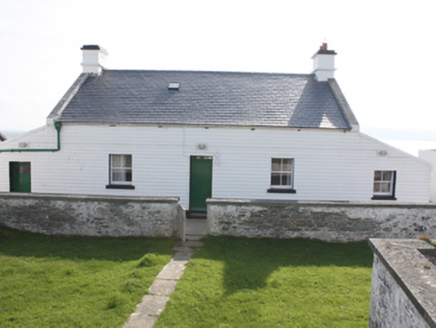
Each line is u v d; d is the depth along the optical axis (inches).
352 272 291.0
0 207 380.5
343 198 507.8
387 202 367.2
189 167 506.0
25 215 378.3
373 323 196.7
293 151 500.4
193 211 512.4
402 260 173.9
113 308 224.5
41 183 518.6
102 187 513.0
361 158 503.2
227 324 208.4
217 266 295.6
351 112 518.0
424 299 138.2
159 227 370.9
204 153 502.0
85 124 504.1
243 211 365.7
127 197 374.6
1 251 328.8
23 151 516.1
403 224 362.9
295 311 223.9
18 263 297.3
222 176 505.0
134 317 215.8
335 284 266.1
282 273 285.6
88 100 545.3
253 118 505.0
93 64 608.4
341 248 350.9
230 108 525.7
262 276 277.0
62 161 514.0
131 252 332.2
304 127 490.6
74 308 224.1
